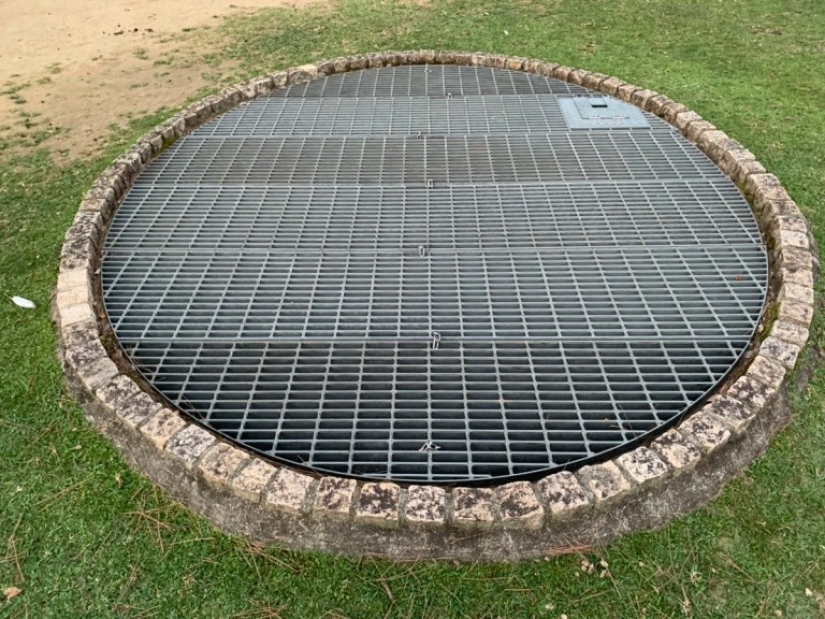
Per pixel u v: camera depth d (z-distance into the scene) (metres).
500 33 6.39
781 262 3.20
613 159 4.18
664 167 4.08
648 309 3.01
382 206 3.76
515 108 4.86
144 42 6.61
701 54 5.73
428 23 6.72
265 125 4.70
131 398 2.56
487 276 3.23
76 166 4.39
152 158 4.30
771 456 2.42
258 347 2.87
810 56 5.59
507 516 2.11
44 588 2.09
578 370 2.72
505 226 3.57
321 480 2.24
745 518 2.23
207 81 5.68
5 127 4.96
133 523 2.25
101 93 5.50
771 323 2.89
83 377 2.65
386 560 2.12
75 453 2.49
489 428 2.50
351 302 3.09
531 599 2.03
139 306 3.12
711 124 4.39
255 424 2.54
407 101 5.02
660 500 2.25
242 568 2.12
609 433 2.46
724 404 2.46
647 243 3.44
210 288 3.21
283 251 3.43
